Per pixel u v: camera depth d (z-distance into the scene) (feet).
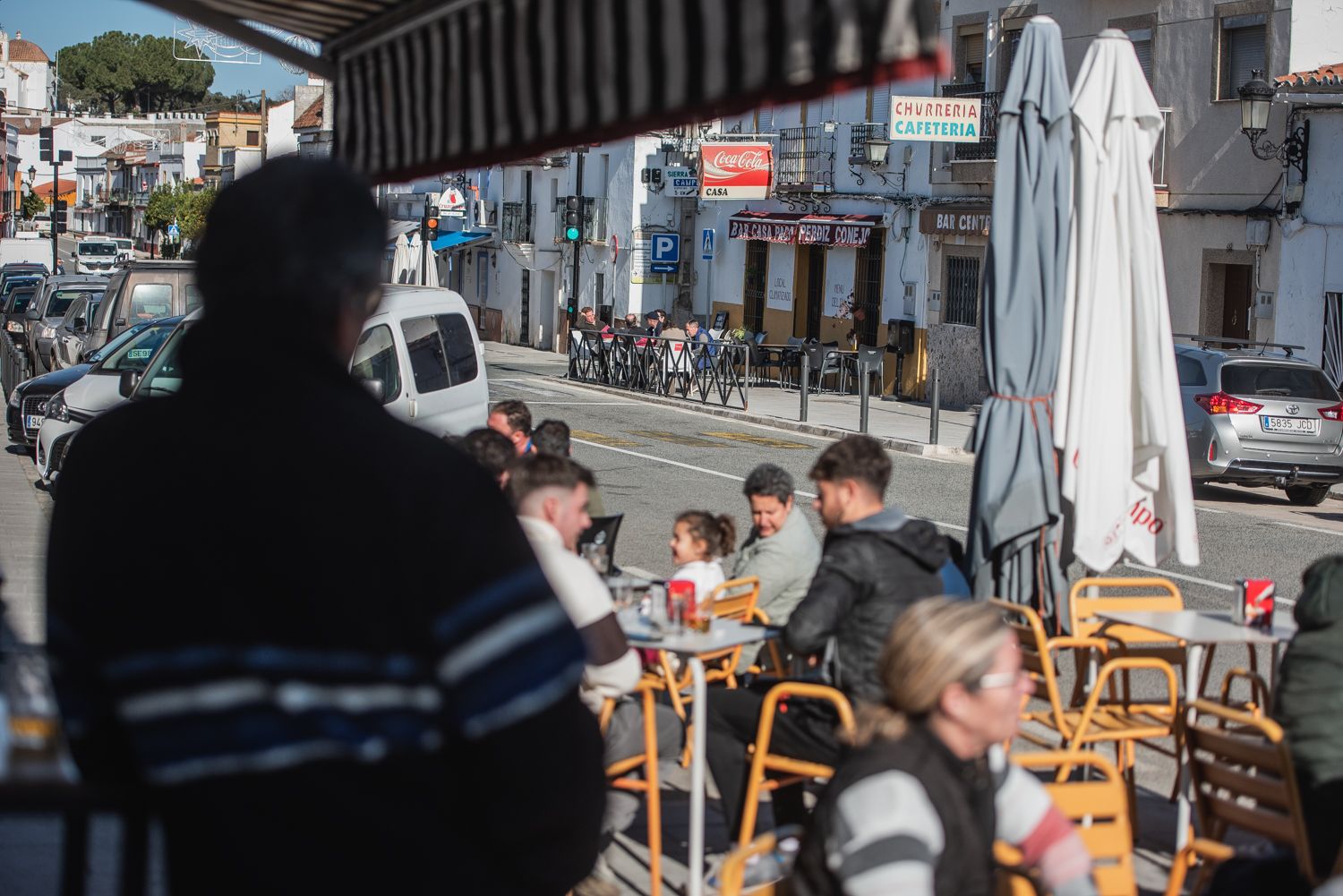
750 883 12.67
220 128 272.31
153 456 6.48
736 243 129.59
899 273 108.37
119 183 415.23
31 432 60.08
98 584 6.44
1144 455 25.26
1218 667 32.24
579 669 6.57
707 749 18.79
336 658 6.17
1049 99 24.04
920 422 89.61
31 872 11.25
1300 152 77.25
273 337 6.66
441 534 6.30
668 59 8.59
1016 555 23.70
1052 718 21.48
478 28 11.08
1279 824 15.31
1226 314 84.99
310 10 12.49
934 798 10.07
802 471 66.08
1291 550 49.11
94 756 6.98
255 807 6.15
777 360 117.91
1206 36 83.82
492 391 107.86
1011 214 23.97
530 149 10.33
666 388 103.65
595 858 6.86
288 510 6.23
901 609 17.60
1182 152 85.81
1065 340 25.26
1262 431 60.03
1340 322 75.20
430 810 6.34
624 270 142.00
